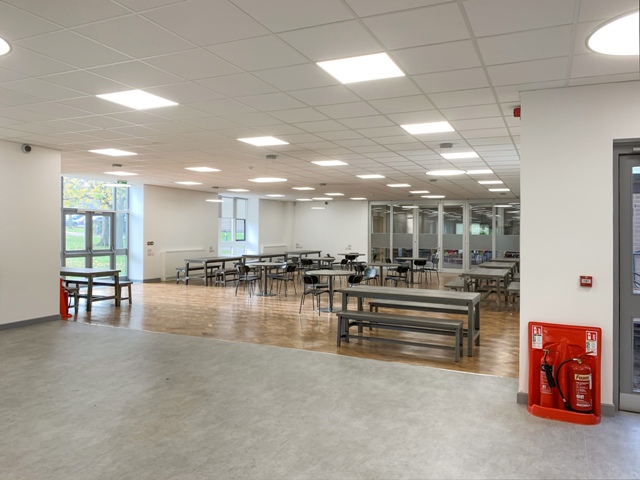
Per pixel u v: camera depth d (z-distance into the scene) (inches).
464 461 111.7
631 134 141.4
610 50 112.7
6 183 257.8
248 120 206.2
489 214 642.2
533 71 136.5
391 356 212.8
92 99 175.2
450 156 298.4
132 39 118.9
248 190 566.3
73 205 458.9
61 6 101.0
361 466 109.0
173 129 226.2
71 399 152.0
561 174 148.5
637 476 104.6
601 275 143.8
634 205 145.9
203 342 233.3
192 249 574.2
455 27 109.1
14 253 261.9
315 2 97.5
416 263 527.8
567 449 118.2
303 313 322.0
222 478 102.7
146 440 122.0
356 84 153.8
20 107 186.9
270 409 144.6
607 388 142.5
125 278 516.1
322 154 295.3
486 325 286.2
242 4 98.8
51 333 250.7
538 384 145.4
